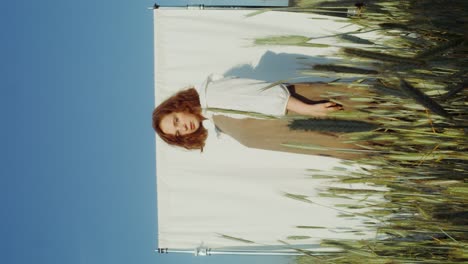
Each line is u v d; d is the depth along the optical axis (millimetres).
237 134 2434
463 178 1627
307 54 2594
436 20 1560
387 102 1793
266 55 2600
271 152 2660
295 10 1929
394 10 1791
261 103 2314
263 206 2682
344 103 2035
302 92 2328
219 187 2686
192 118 2471
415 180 1731
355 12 1872
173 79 2617
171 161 2674
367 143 2004
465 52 1497
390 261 1796
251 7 2531
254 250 2650
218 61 2611
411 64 1404
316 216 2652
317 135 2299
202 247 2688
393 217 1984
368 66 1779
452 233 1657
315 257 2016
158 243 2699
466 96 1562
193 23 2594
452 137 1602
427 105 1233
